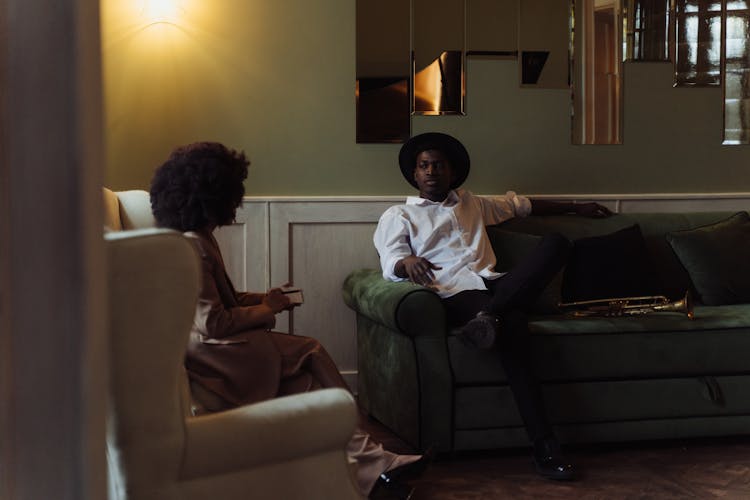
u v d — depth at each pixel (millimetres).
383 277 3648
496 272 3758
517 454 3324
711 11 4434
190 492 1485
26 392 887
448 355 3146
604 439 3270
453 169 3906
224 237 4113
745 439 3521
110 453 1502
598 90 4363
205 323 2207
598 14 4336
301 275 4141
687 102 4453
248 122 4137
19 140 871
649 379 3297
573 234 3939
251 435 1514
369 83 4184
